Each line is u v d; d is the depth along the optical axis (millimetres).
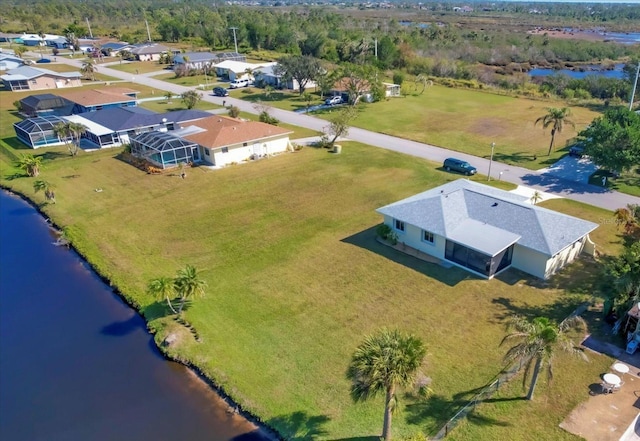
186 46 150375
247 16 191000
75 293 32188
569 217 33625
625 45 160125
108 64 128500
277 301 29859
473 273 32344
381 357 17828
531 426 20281
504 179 49250
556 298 29406
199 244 37281
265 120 66438
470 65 123188
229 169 53031
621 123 49562
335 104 82188
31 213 44281
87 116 66500
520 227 32750
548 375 20125
